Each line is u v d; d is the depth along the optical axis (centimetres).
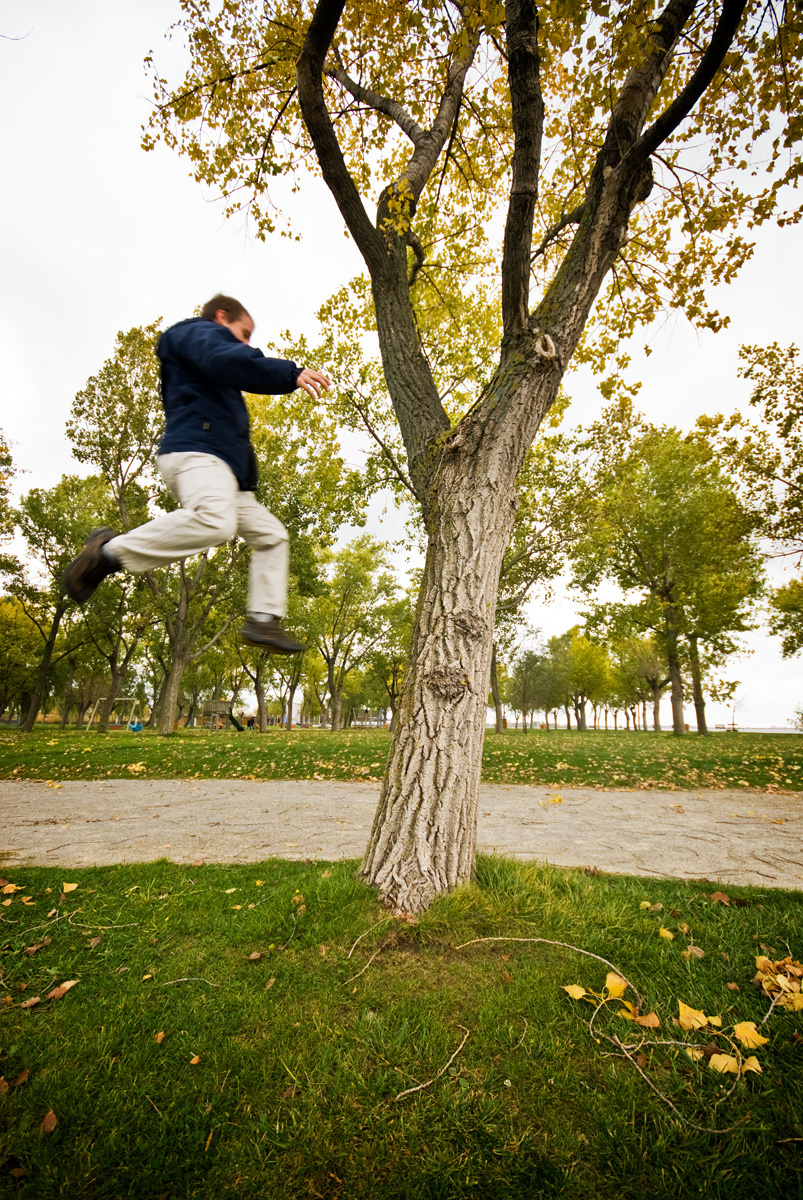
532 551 1802
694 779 952
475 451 348
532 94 308
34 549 2522
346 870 351
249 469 233
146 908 329
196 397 219
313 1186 158
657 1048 209
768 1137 171
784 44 374
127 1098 188
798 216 452
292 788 844
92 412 2172
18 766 1042
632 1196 155
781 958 265
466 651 325
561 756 1193
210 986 248
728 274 496
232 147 546
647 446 1720
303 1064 201
